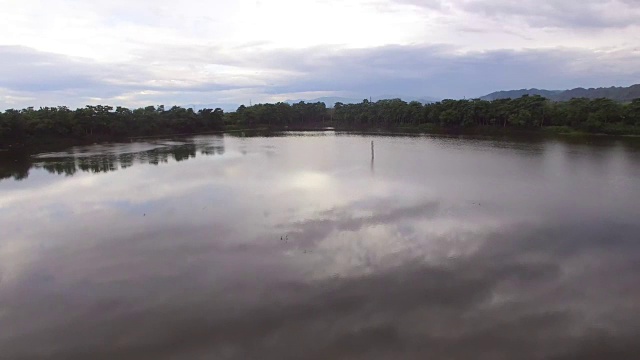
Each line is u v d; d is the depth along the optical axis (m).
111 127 86.56
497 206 28.09
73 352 13.23
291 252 20.50
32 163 52.31
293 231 23.48
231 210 28.00
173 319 14.85
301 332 13.90
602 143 64.31
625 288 16.55
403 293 16.30
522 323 14.22
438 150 61.34
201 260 19.78
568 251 20.23
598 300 15.67
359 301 15.77
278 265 19.03
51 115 76.50
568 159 49.12
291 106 140.00
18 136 68.94
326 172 42.47
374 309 15.19
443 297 15.95
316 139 85.75
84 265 19.59
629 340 13.26
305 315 14.88
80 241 22.73
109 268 19.20
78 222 26.12
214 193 33.09
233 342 13.47
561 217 25.48
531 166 44.59
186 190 34.41
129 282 17.77
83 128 80.62
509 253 20.02
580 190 32.75
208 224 25.09
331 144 73.88
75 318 15.12
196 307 15.59
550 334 13.61
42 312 15.61
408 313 14.88
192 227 24.61
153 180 39.16
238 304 15.73
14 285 17.73
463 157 52.97
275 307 15.45
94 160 54.22
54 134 75.06
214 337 13.77
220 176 40.75
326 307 15.38
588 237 22.06
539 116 86.06
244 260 19.67
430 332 13.80
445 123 101.62
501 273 17.91
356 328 14.06
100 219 26.66
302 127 125.69
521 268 18.38
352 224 24.52
